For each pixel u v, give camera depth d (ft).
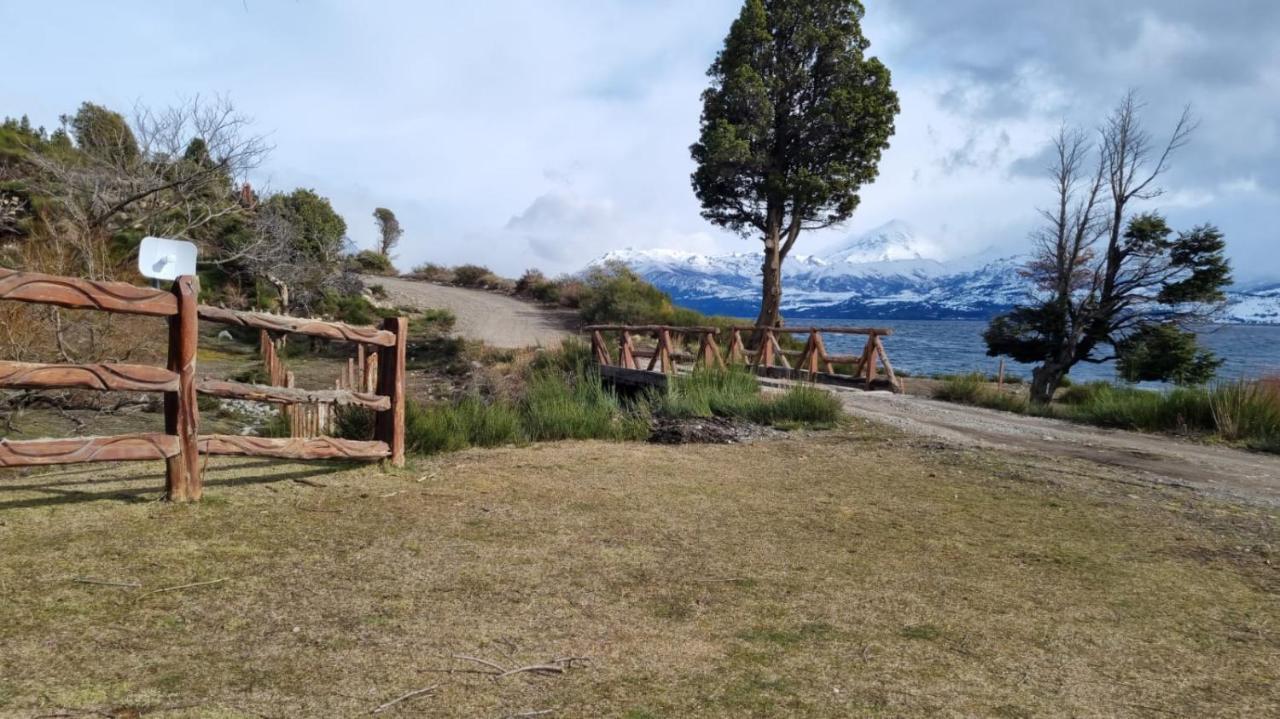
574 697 7.72
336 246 122.93
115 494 14.78
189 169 60.08
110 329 36.65
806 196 89.71
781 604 10.87
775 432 31.48
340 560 11.74
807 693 8.07
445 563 11.91
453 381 69.72
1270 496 20.34
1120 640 10.09
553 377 38.73
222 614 9.41
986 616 10.76
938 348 247.09
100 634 8.63
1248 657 9.66
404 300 133.08
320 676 7.91
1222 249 72.02
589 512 15.92
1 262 41.96
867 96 91.09
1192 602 11.75
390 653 8.57
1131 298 75.31
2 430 30.48
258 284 87.66
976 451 26.61
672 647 9.16
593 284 146.41
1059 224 78.02
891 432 31.30
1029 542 15.01
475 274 185.47
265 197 77.77
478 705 7.44
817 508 17.34
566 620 9.87
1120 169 75.15
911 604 11.14
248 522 13.48
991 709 7.90
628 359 56.80
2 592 9.62
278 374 47.60
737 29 92.27
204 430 38.27
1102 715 7.90
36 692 7.23
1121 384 75.66
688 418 33.88
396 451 19.34
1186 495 20.11
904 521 16.38
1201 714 8.01
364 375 32.45
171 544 11.96
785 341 101.71
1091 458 26.13
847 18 93.30
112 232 54.90
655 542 13.85
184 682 7.61
